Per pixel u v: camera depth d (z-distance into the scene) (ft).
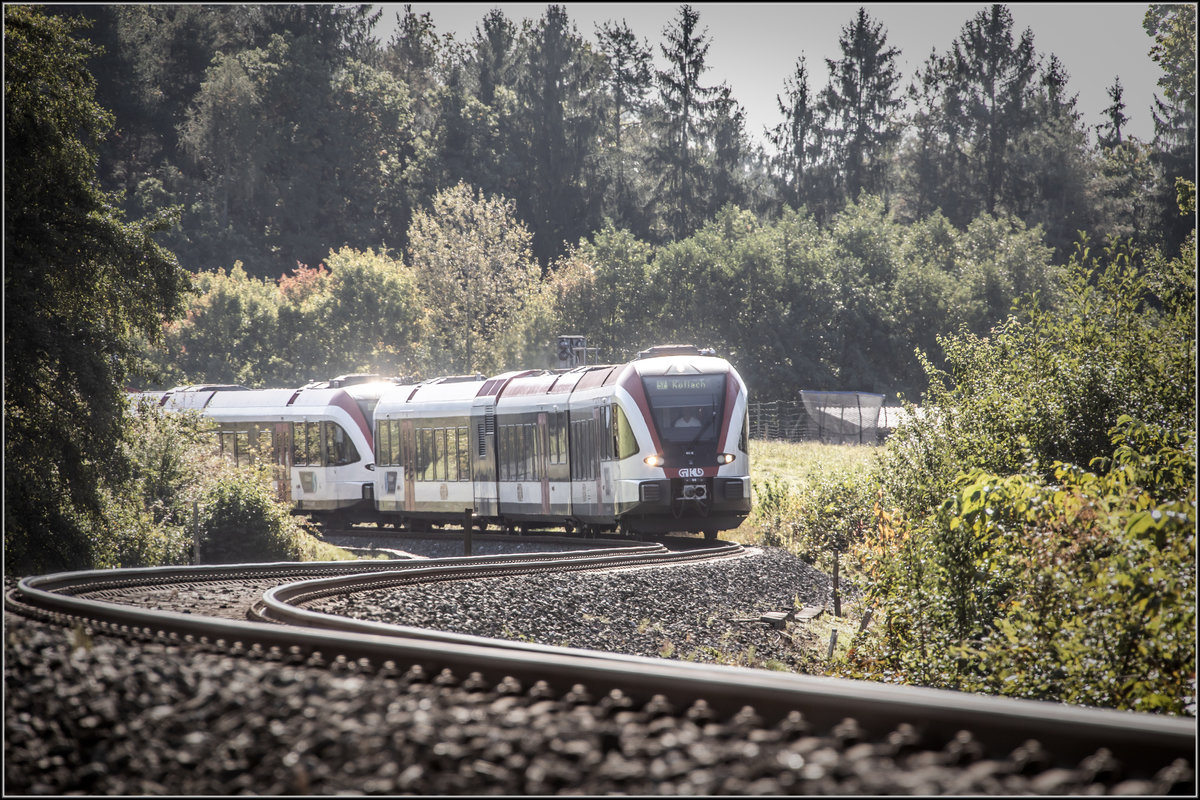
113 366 299.79
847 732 68.90
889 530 221.87
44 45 287.28
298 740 71.15
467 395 413.39
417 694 83.56
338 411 454.81
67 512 297.53
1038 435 221.25
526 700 84.17
